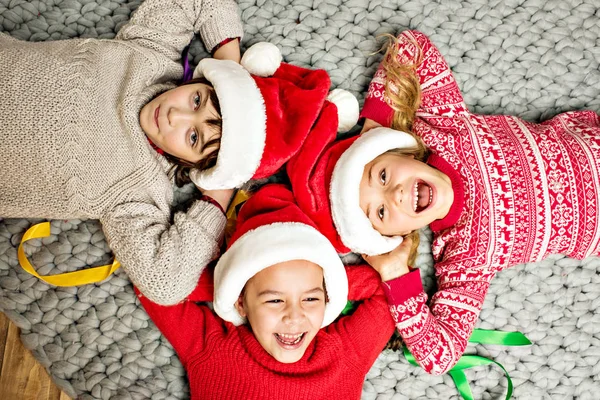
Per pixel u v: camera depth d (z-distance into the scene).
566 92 1.36
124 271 1.28
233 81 1.12
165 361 1.26
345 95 1.27
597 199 1.20
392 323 1.24
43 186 1.15
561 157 1.21
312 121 1.18
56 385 1.25
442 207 1.19
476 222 1.22
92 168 1.16
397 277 1.22
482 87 1.36
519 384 1.32
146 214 1.19
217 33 1.26
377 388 1.30
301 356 1.13
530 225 1.21
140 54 1.21
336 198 1.16
